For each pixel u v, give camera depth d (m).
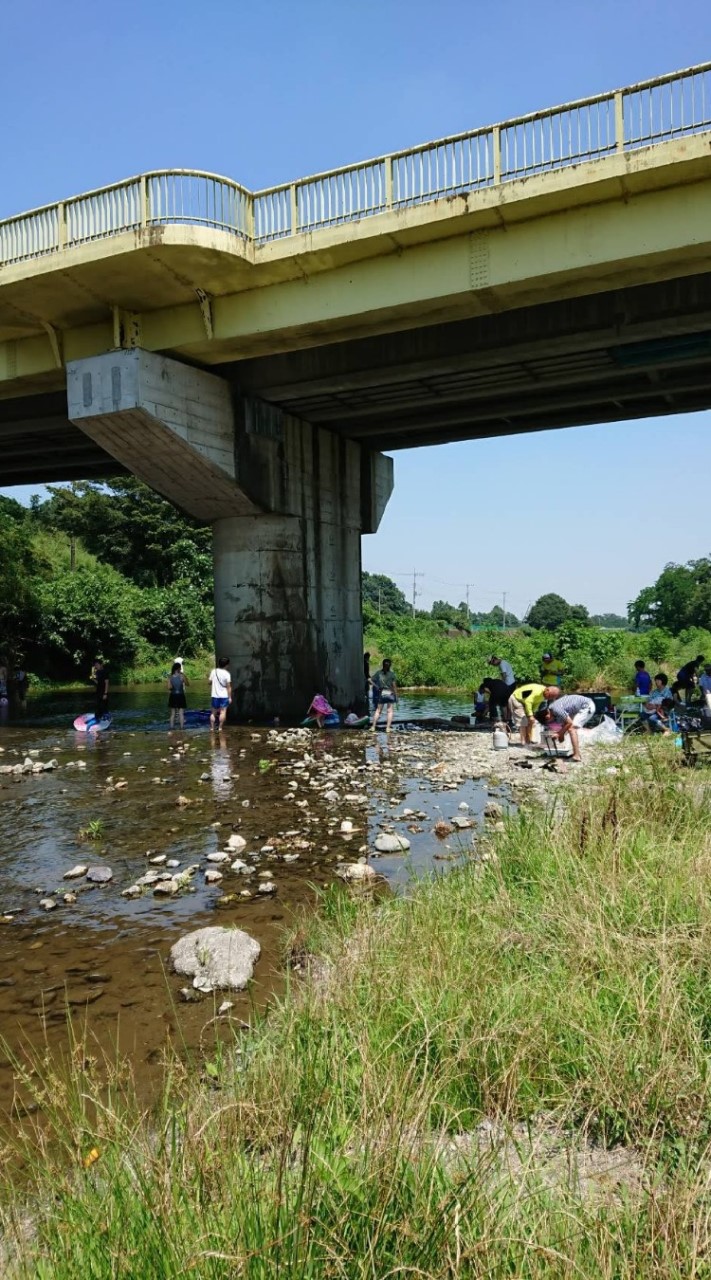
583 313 17.56
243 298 19.20
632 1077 3.56
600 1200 2.82
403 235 16.81
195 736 20.73
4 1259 2.61
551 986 4.26
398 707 30.25
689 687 19.25
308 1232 2.42
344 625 27.42
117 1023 5.20
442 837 9.61
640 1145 3.29
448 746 17.62
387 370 20.25
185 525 61.41
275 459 23.56
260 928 6.83
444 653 42.31
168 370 19.97
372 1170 2.73
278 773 14.52
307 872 8.38
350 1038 3.92
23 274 18.44
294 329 18.89
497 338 18.50
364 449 29.09
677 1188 2.79
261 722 23.64
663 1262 2.42
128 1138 3.16
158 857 9.05
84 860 9.23
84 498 61.94
